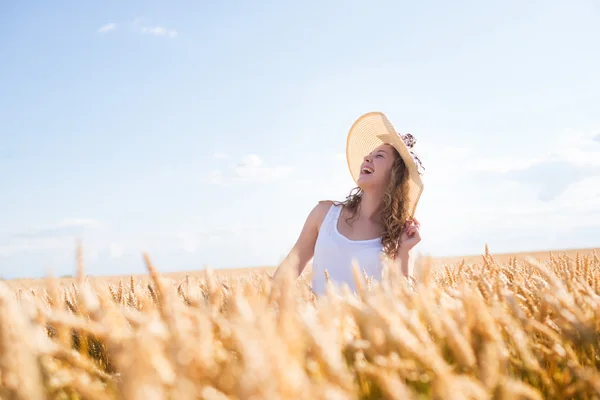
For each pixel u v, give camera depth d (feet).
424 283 4.74
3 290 2.27
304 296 5.61
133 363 2.26
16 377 2.23
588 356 4.61
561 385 3.89
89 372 3.36
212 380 2.67
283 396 2.17
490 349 3.19
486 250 8.40
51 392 3.17
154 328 2.66
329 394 2.31
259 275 5.73
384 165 14.26
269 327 2.33
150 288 5.36
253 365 2.14
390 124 14.43
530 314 5.06
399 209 13.73
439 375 2.89
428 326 4.64
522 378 4.15
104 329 3.00
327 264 13.62
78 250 3.30
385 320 3.31
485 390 2.87
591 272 7.12
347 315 4.28
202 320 2.80
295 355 2.78
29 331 2.30
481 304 3.80
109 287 5.98
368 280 6.31
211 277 3.86
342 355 3.96
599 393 3.52
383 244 13.30
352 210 14.55
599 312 4.73
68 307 5.16
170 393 2.30
